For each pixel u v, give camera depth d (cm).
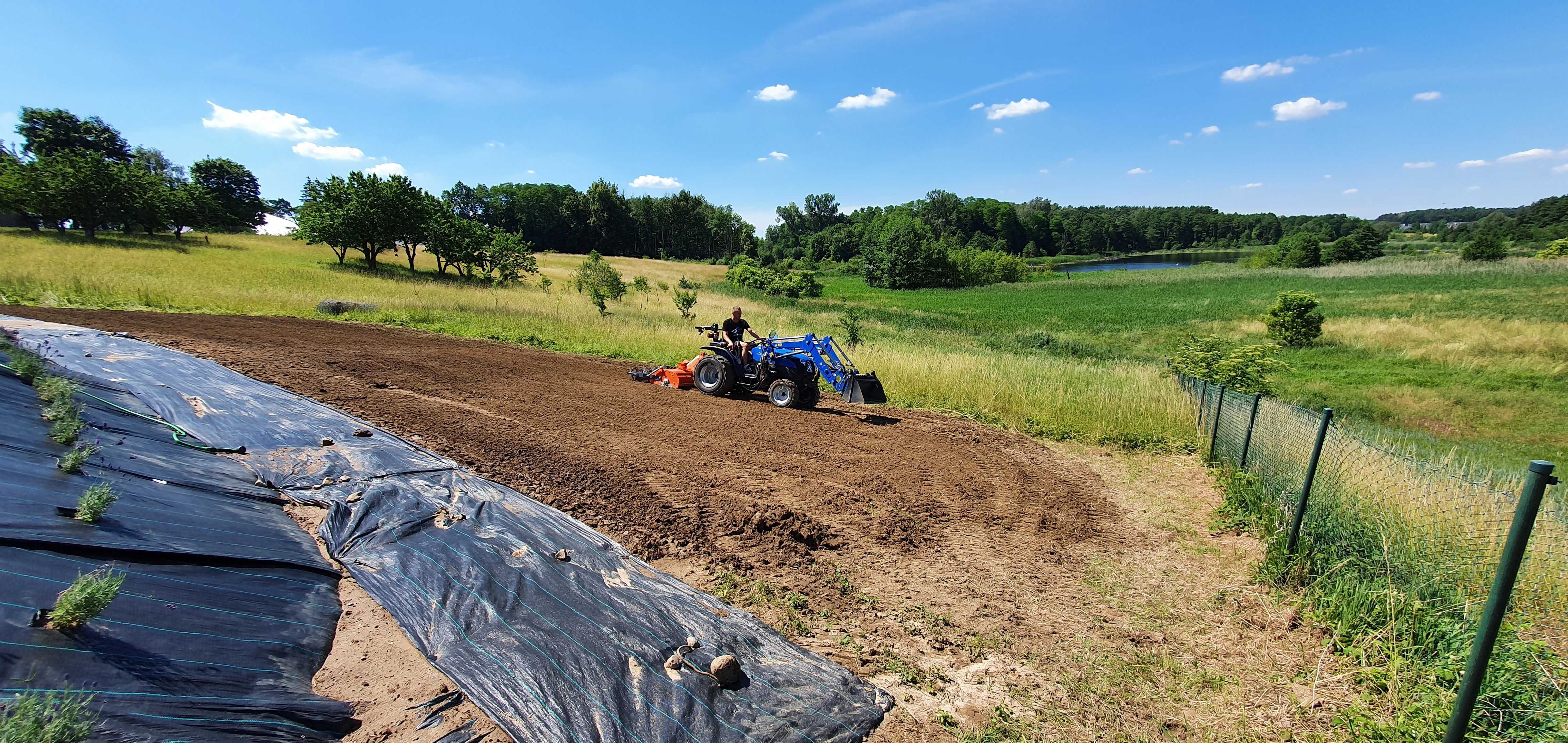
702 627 386
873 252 6944
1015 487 734
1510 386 1661
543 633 364
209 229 6519
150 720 257
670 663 344
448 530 472
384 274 3775
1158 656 414
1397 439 1104
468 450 701
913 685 371
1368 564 459
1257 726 351
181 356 981
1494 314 2692
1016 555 557
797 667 364
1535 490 255
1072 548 579
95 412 619
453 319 1872
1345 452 518
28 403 590
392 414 823
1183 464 870
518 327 1791
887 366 1278
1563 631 351
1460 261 5509
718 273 7375
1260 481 657
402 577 416
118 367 877
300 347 1268
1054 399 1112
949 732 334
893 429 959
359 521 482
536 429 806
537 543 466
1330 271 5691
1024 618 453
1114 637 435
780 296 4962
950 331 2733
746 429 887
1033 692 373
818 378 1147
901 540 566
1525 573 369
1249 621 458
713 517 578
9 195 4109
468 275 4262
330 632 365
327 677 329
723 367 1090
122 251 3453
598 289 2348
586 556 456
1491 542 392
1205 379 1080
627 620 384
